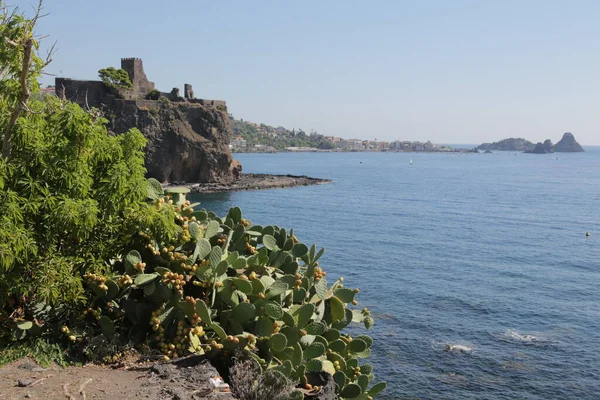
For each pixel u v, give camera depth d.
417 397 19.59
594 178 160.62
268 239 9.99
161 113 107.44
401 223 66.31
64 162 8.37
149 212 8.78
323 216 70.94
